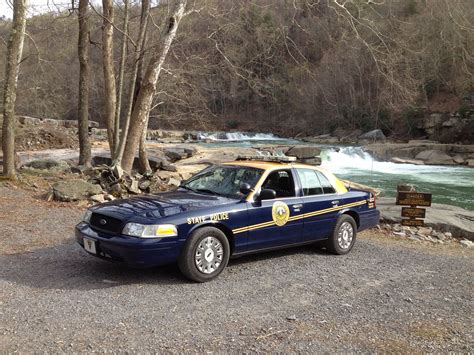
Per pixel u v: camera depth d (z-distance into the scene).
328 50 25.94
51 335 3.99
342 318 4.79
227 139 53.34
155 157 19.08
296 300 5.26
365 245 8.64
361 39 14.52
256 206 6.34
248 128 66.38
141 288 5.36
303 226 6.95
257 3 17.16
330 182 7.61
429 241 10.44
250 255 7.19
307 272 6.42
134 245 5.25
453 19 15.51
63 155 23.08
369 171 29.47
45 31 16.88
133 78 14.08
